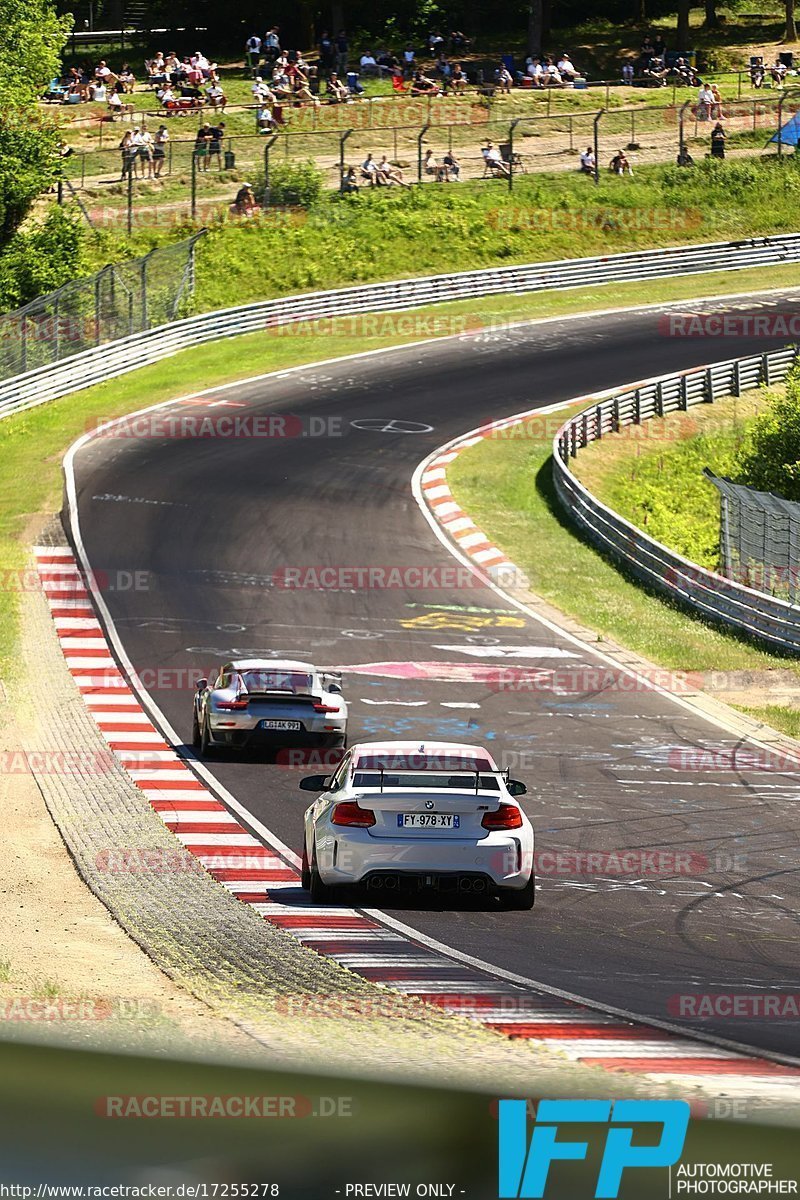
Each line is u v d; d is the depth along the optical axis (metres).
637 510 163.12
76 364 181.75
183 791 71.38
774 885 56.44
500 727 88.56
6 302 199.75
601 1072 27.84
